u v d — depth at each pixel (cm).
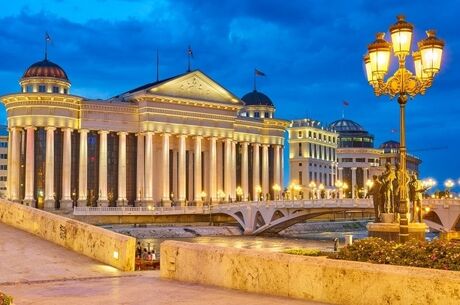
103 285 2016
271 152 18750
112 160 15562
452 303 1407
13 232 3238
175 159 16600
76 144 15088
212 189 16675
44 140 14588
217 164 17225
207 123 16650
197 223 14438
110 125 15312
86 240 2695
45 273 2275
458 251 1666
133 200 15812
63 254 2695
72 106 14775
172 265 2148
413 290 1473
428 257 1677
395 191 2892
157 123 15712
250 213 13062
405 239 2214
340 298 1620
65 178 14538
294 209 11956
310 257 1747
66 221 2873
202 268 2031
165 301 1703
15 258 2561
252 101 19988
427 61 2261
